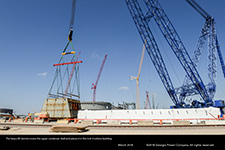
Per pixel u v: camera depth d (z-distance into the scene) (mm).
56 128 16500
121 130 17750
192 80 57062
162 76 59125
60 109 35062
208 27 67000
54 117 34188
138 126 20656
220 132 14508
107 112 32688
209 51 63875
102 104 75250
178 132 15180
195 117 28516
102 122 30625
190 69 56438
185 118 28688
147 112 30625
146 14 57812
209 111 28422
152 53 59219
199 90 55969
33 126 23219
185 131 15805
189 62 56969
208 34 65688
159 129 17938
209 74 61812
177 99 60656
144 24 58281
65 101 35594
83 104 74938
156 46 58312
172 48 56219
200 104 56281
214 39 63188
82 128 16406
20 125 24266
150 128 18984
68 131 16125
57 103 35938
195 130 16391
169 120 28656
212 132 14625
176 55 56656
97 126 21703
